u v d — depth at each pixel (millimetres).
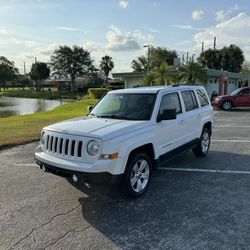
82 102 30828
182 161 7172
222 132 11336
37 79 90125
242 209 4465
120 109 5762
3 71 101750
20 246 3572
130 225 4051
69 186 5566
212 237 3691
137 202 4801
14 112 33375
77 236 3787
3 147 8992
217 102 21438
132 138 4715
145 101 5641
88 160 4410
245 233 3768
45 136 5051
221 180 5781
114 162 4395
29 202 4859
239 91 21156
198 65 26125
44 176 6191
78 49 80812
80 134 4535
